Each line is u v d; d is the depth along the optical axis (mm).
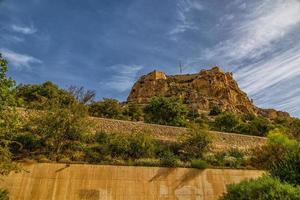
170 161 20469
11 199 15000
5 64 13000
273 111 109688
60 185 16531
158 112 42438
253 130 43469
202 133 24766
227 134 28516
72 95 21062
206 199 20109
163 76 103000
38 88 36000
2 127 13531
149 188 18750
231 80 108438
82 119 20062
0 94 12883
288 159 14461
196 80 97812
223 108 83812
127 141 21188
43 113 19594
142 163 19703
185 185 19906
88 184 17188
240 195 11492
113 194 17547
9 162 13266
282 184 11539
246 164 24094
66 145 19562
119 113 41625
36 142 18531
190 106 80625
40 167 16578
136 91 98125
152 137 23516
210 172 21266
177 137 25828
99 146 20547
